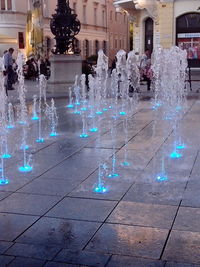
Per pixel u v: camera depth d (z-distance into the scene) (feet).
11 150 26.27
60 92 60.08
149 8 85.30
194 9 82.43
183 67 47.52
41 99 53.93
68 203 17.12
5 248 13.42
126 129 32.37
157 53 56.29
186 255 12.77
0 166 22.67
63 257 12.78
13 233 14.48
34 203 17.20
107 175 20.76
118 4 93.20
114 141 28.27
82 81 55.06
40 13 100.01
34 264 12.43
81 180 20.06
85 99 51.93
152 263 12.34
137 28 94.68
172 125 33.47
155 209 16.31
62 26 59.93
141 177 20.36
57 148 26.63
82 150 25.98
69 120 37.37
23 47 120.78
